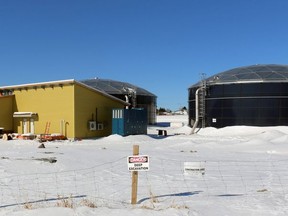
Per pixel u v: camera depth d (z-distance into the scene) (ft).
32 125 136.56
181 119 308.60
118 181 43.16
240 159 65.72
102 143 109.91
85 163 58.70
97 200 32.37
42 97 133.90
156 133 165.89
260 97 151.12
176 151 82.02
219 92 158.71
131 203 30.66
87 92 131.34
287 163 60.03
